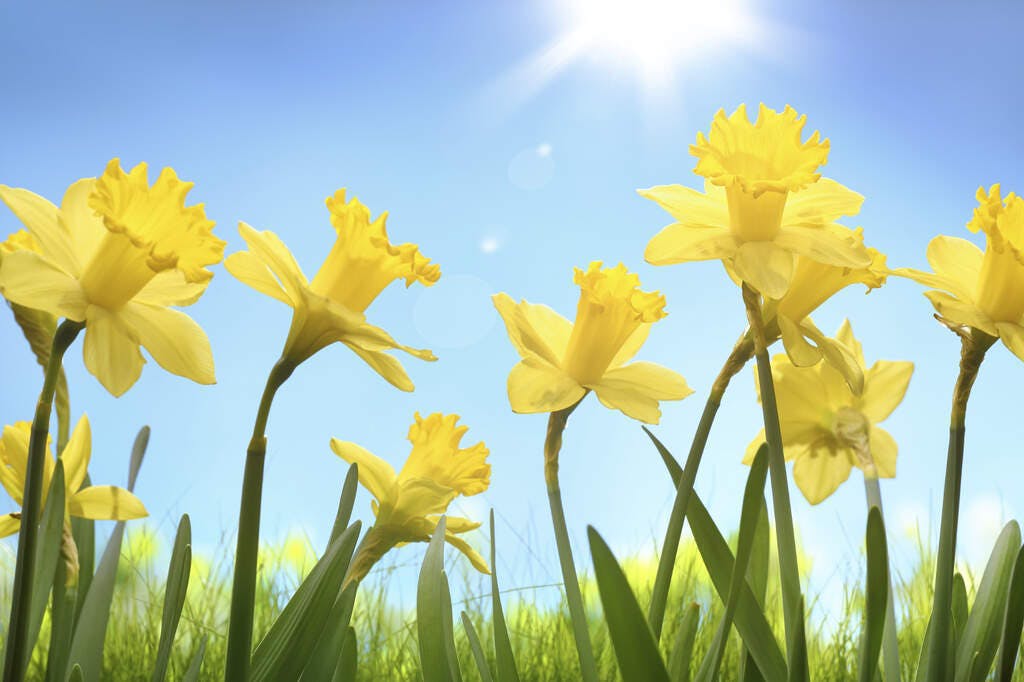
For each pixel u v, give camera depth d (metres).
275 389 0.49
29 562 0.48
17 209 0.49
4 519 0.56
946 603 0.53
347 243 0.53
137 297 0.52
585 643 0.56
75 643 0.57
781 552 0.52
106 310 0.50
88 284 0.49
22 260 0.48
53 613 0.56
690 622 0.56
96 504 0.57
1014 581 0.52
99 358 0.48
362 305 0.54
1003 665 0.52
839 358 0.56
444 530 0.58
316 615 0.51
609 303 0.58
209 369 0.51
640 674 0.46
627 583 0.46
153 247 0.49
